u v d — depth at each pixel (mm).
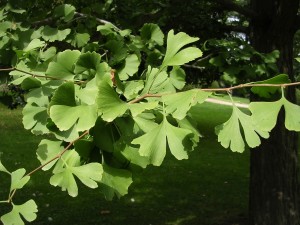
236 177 9086
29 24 2414
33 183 7891
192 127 1748
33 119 1731
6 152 10391
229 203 7348
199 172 9359
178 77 2094
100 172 1464
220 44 3092
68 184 1473
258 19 5008
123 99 1789
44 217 6410
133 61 2080
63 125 1422
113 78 1683
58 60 1791
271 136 5305
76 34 2412
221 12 5250
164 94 1484
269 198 5355
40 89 1782
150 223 6391
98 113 1413
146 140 1441
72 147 1620
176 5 4281
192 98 1404
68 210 6727
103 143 1526
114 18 3598
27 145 11328
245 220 6527
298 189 5469
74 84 1615
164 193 7770
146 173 9000
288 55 5098
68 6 2414
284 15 4902
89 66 1736
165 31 4363
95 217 6527
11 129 13578
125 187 1548
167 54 1647
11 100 2881
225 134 1428
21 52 1979
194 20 4410
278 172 5312
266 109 1379
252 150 5523
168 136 1422
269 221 5359
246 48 3352
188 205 7191
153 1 4266
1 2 2572
